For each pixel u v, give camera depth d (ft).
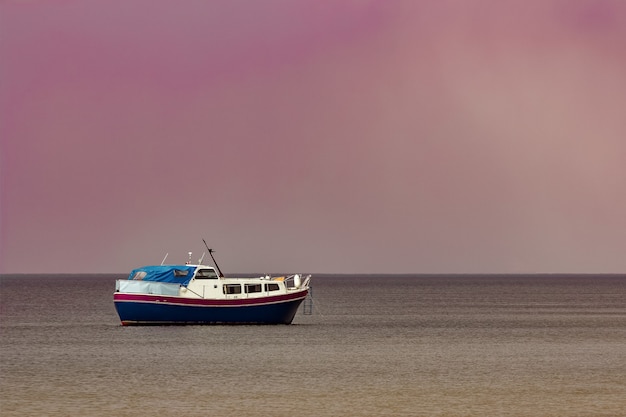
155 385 329.72
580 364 400.47
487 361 409.69
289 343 467.11
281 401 298.35
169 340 469.16
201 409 283.79
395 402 298.56
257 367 378.94
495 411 284.61
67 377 348.18
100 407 286.05
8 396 305.32
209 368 374.43
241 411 281.33
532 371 375.45
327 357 417.28
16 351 436.76
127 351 429.79
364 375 359.25
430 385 334.85
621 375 364.17
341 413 279.69
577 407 291.99
